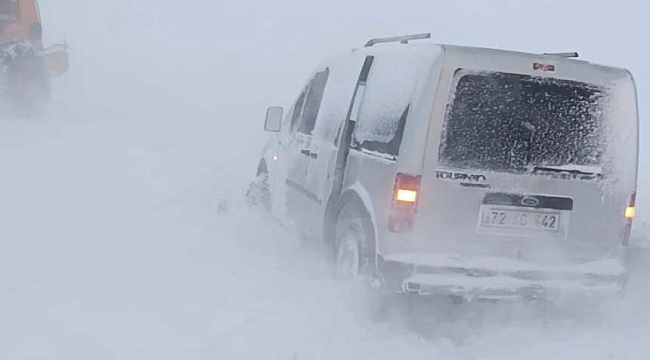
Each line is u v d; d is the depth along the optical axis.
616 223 6.03
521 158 5.76
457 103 5.65
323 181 6.88
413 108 5.67
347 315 5.91
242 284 6.50
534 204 5.80
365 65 6.71
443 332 6.00
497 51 5.73
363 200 6.07
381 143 6.01
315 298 6.16
